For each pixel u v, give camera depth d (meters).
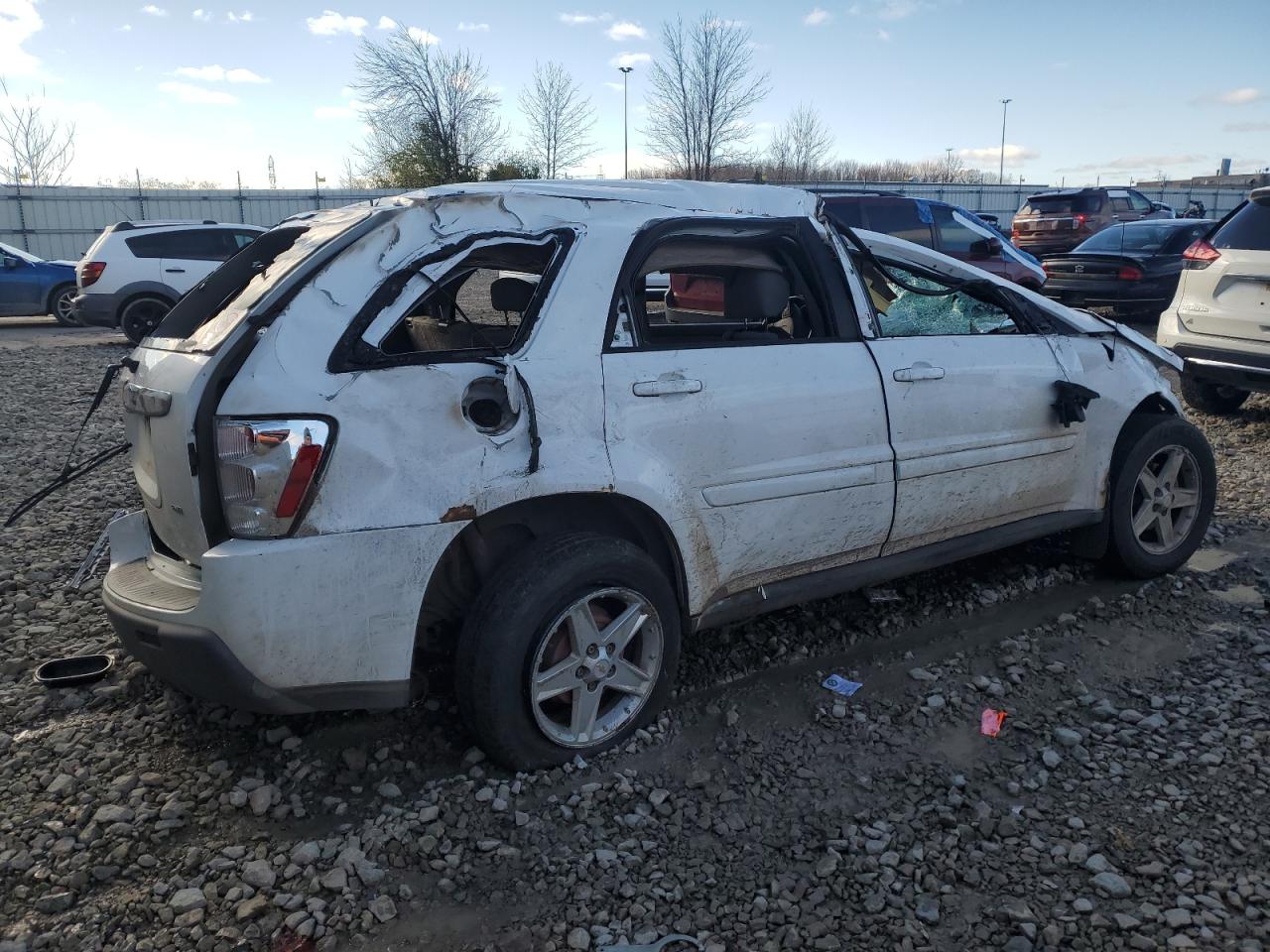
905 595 4.55
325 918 2.51
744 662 3.92
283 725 3.39
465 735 3.35
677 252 3.54
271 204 31.44
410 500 2.80
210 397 2.76
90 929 2.47
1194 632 4.17
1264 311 6.97
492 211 3.15
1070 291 14.20
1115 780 3.06
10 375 11.52
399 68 31.19
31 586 4.67
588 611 3.10
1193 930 2.42
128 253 14.46
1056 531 4.41
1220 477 6.46
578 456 3.03
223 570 2.65
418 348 3.86
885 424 3.71
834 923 2.48
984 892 2.58
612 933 2.45
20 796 3.02
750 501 3.41
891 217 11.55
